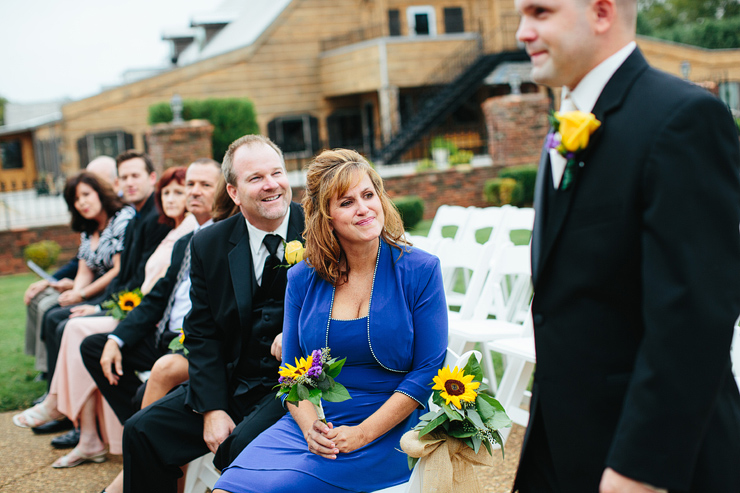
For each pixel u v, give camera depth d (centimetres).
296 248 289
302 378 228
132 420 296
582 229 162
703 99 149
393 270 251
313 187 252
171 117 1956
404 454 249
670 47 2417
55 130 2403
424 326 248
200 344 309
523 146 1566
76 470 392
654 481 142
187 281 382
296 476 235
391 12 2412
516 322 480
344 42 2386
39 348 532
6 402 510
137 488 295
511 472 343
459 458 224
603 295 161
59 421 457
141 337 385
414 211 1310
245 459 247
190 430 301
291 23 2355
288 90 2362
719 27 3519
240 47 2294
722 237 145
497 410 225
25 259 1224
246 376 309
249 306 303
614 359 161
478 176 1529
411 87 2295
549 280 171
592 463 166
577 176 163
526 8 165
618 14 160
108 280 507
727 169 148
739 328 257
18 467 400
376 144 2355
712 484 156
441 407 221
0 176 2975
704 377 141
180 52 3734
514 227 527
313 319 254
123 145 2222
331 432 236
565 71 166
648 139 152
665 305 143
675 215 145
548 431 175
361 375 252
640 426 144
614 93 161
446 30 2455
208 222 416
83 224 528
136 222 489
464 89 2125
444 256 451
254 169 296
